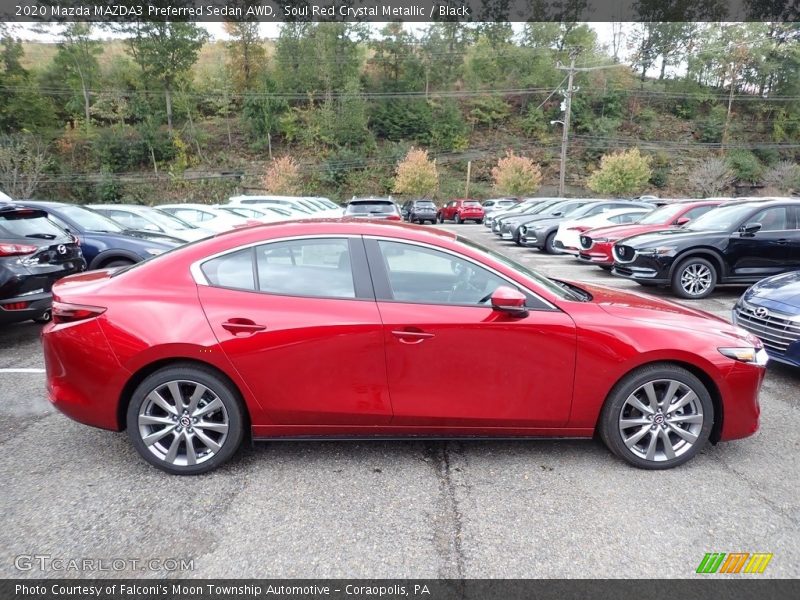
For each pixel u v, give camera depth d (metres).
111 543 2.33
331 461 3.08
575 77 64.75
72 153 51.09
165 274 2.92
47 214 5.75
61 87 57.28
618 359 2.84
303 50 61.34
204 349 2.74
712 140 61.16
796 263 8.17
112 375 2.79
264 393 2.81
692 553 2.29
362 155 54.62
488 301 2.90
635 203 14.12
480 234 21.58
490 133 62.09
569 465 3.04
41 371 4.70
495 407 2.88
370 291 2.88
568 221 12.64
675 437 3.00
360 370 2.81
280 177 43.66
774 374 4.71
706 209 10.00
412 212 32.09
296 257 2.93
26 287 5.10
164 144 52.34
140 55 56.47
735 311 5.03
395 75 67.69
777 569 2.19
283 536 2.39
